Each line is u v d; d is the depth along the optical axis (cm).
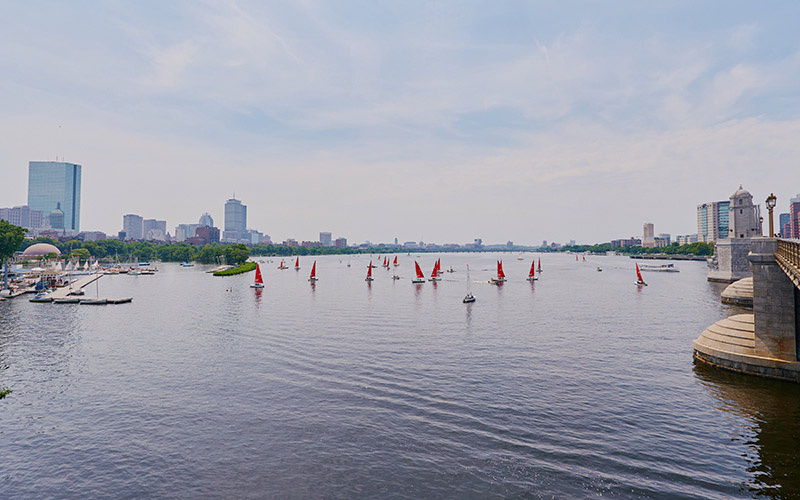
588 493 2625
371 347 6122
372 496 2620
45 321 8700
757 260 4431
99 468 2972
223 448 3216
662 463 2950
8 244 14375
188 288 15688
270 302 11469
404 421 3628
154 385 4569
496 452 3111
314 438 3347
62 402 4131
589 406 3916
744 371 4562
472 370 4988
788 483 2703
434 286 16175
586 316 8800
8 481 2831
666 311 9350
